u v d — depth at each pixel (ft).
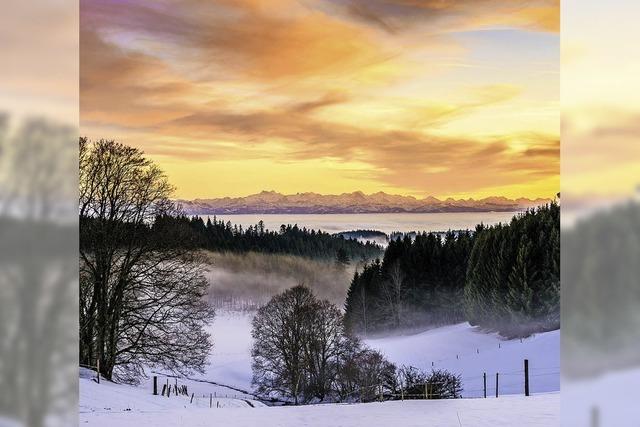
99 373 57.06
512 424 38.14
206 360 65.36
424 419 39.22
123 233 61.36
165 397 54.65
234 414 42.11
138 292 62.08
